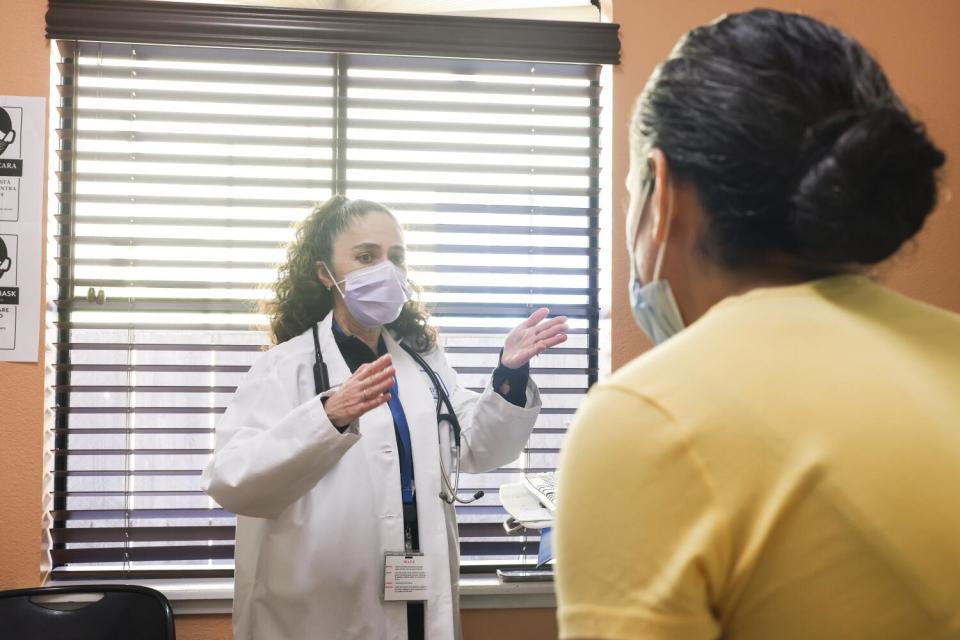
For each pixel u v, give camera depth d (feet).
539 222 7.86
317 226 6.40
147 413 7.39
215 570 7.41
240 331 7.49
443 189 7.70
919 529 1.47
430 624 5.57
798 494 1.51
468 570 7.65
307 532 5.57
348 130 7.63
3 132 7.09
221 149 7.52
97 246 7.36
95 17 7.15
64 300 7.29
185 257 7.42
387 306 5.98
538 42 7.52
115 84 7.43
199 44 7.29
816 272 1.89
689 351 1.70
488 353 7.79
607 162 7.73
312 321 6.44
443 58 7.60
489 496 7.75
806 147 1.72
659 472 1.57
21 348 7.00
